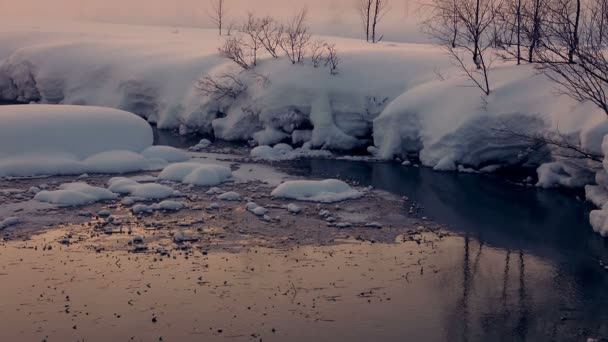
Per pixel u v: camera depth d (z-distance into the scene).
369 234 12.41
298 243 11.73
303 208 13.99
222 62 25.27
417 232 12.65
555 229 12.99
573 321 8.89
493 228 13.01
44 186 14.77
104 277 9.84
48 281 9.64
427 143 18.64
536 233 12.73
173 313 8.77
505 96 17.75
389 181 16.77
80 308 8.81
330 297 9.44
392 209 14.20
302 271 10.38
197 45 30.73
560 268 10.90
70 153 16.94
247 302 9.17
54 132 16.98
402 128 19.47
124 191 14.66
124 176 16.41
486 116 17.56
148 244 11.35
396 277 10.27
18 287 9.40
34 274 9.88
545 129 16.09
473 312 9.09
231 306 9.03
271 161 19.06
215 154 19.92
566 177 16.02
